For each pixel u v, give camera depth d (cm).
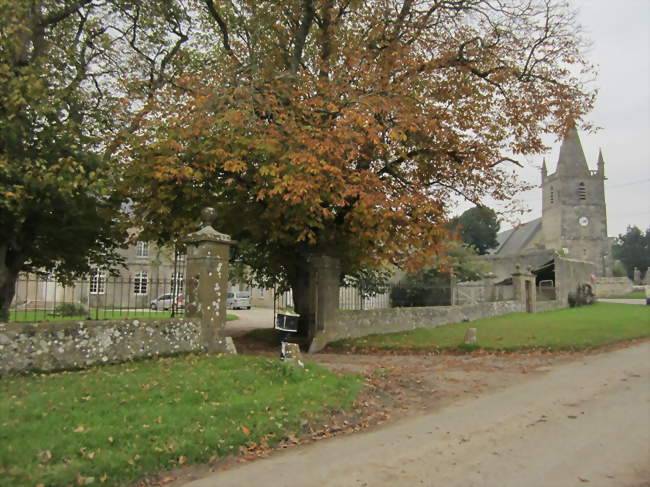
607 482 461
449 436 613
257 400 686
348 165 1263
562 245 6303
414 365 1120
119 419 580
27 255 1334
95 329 852
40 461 468
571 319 2030
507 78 1479
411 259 1373
